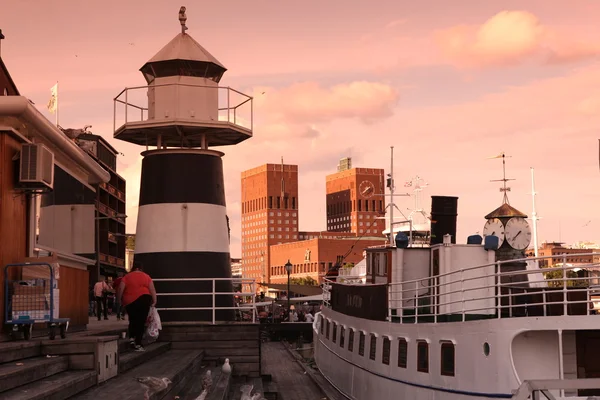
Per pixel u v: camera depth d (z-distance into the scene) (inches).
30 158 669.3
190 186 1121.4
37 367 508.4
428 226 1534.2
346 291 1170.6
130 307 831.1
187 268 1104.8
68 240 839.7
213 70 1149.7
